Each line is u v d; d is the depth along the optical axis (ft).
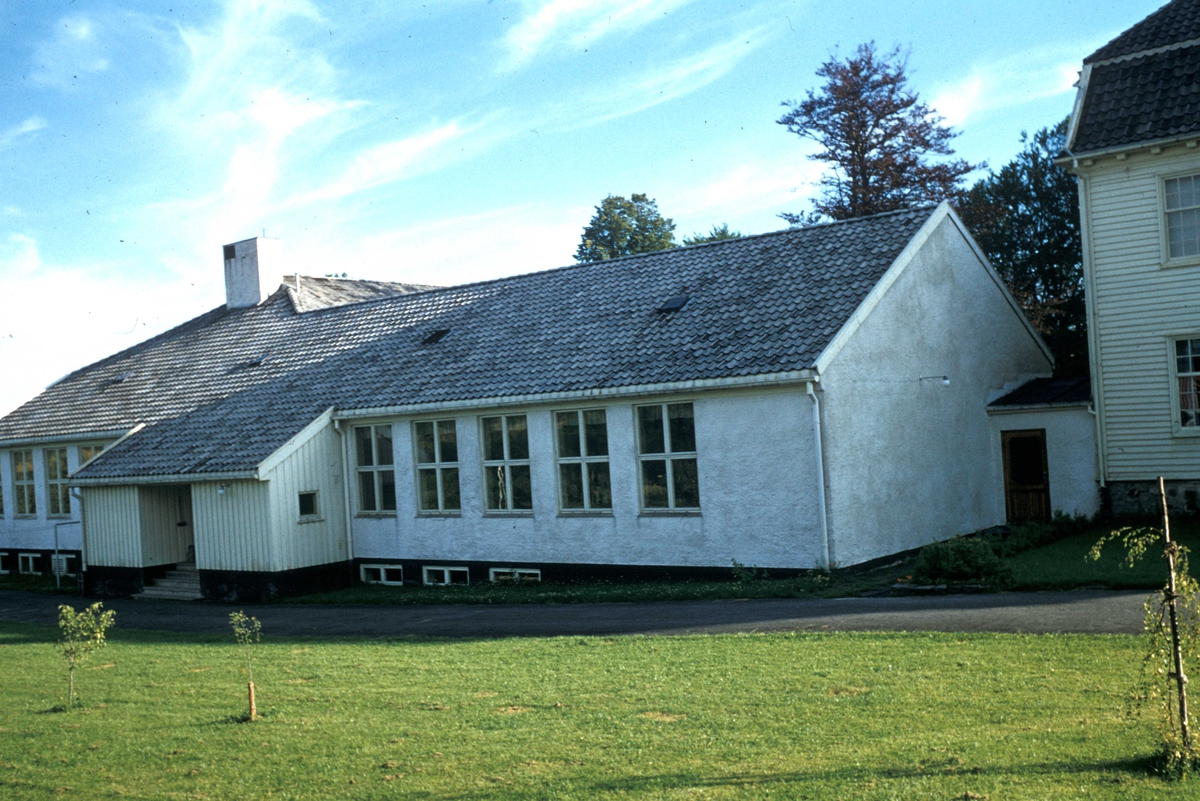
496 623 51.85
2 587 96.78
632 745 26.68
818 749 24.98
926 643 35.94
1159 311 70.90
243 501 74.64
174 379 101.71
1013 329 82.74
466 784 24.63
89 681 41.86
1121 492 73.00
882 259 66.95
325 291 114.83
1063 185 116.37
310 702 34.76
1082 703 26.91
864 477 61.26
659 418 63.77
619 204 183.62
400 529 76.18
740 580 59.00
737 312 66.85
